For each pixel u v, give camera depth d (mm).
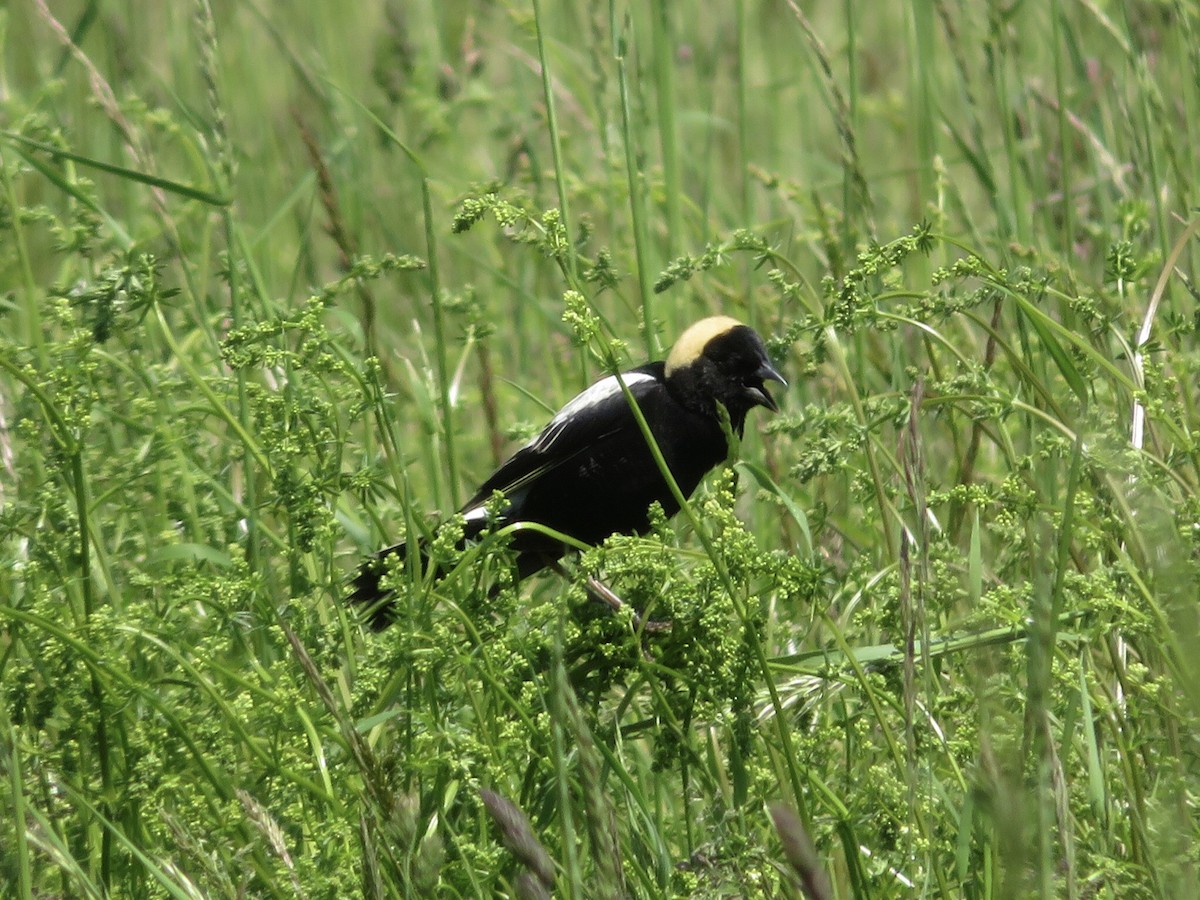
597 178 14289
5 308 11016
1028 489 7574
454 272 15273
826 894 4602
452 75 15414
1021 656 6855
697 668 7062
